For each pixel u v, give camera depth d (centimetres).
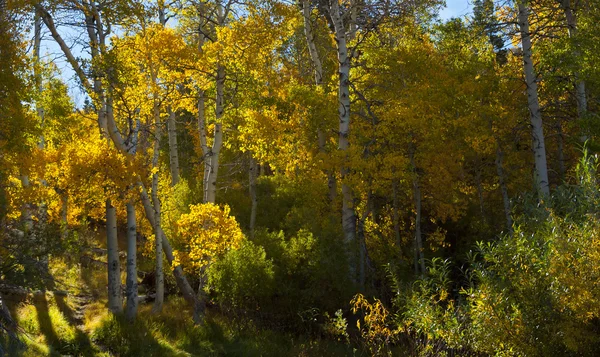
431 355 641
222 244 1202
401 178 1427
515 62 1698
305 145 1505
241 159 2075
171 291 1563
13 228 1135
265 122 1387
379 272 1455
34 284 1072
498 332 510
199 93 1440
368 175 1358
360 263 1355
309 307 1212
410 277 1494
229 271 1243
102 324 1167
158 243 1323
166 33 1232
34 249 1077
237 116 1441
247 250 1252
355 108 1587
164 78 1288
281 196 1880
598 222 485
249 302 1264
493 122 1524
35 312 1176
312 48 1597
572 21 1341
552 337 488
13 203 1115
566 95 1573
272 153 1470
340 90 1416
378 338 759
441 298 639
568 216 564
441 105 1430
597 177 619
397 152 1379
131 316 1233
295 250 1273
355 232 1391
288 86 1505
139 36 1230
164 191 1609
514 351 511
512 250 539
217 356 1084
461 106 1472
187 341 1151
